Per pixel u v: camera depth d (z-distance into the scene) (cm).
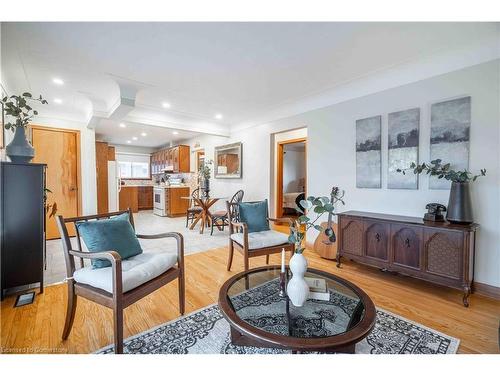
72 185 438
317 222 359
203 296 217
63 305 198
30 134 396
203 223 490
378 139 293
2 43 216
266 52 237
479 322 178
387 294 223
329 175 349
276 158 501
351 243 281
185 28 197
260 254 251
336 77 299
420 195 261
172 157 751
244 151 516
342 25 195
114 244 171
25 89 328
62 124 427
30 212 221
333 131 343
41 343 152
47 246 370
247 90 342
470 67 226
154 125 438
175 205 698
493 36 210
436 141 247
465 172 217
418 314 189
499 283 213
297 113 395
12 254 212
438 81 246
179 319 180
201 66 267
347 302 142
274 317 128
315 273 180
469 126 228
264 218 295
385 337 160
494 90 214
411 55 245
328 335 111
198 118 493
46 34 203
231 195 556
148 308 195
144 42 218
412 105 265
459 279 203
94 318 179
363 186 309
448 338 159
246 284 167
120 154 868
